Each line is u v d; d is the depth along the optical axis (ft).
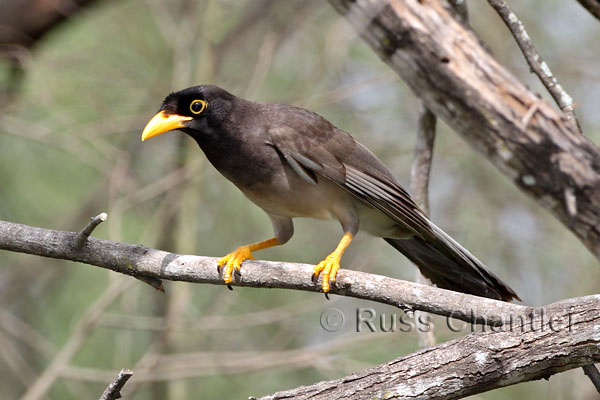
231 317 40.19
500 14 26.45
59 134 42.45
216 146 27.12
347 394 21.04
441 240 26.73
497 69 26.43
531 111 25.59
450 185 46.11
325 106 45.01
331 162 27.22
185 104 27.12
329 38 41.45
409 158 45.96
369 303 41.42
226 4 42.09
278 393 21.36
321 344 38.58
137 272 23.98
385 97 45.62
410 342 38.75
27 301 45.52
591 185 24.88
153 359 38.58
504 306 21.43
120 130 42.19
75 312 45.01
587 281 41.57
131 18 44.21
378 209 27.61
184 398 40.47
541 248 43.34
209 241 45.06
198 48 43.39
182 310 40.37
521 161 25.72
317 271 23.53
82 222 44.45
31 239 23.97
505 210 45.27
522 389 40.57
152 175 45.68
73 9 41.70
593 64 44.57
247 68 44.98
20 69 41.55
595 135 42.19
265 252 44.65
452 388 20.68
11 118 41.11
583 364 20.21
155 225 41.37
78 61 42.37
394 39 27.12
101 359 43.80
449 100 26.71
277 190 27.43
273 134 26.91
